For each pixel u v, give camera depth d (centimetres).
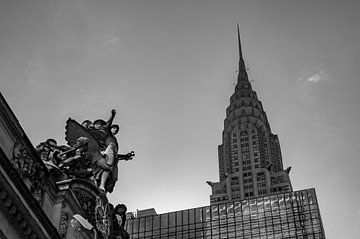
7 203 3562
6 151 3850
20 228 3697
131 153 5653
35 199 3781
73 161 4831
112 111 5631
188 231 14725
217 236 14525
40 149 4728
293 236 13962
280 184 19775
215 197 19575
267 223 14362
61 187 4450
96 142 5306
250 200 15000
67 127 5278
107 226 4919
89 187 4784
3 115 3844
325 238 14838
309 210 14300
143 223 14988
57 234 3997
